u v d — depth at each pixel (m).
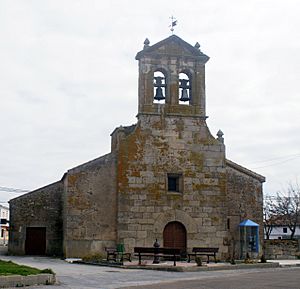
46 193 36.62
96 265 26.70
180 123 32.06
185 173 31.62
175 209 31.11
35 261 29.38
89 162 31.08
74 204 30.50
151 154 31.34
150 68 32.16
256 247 33.59
